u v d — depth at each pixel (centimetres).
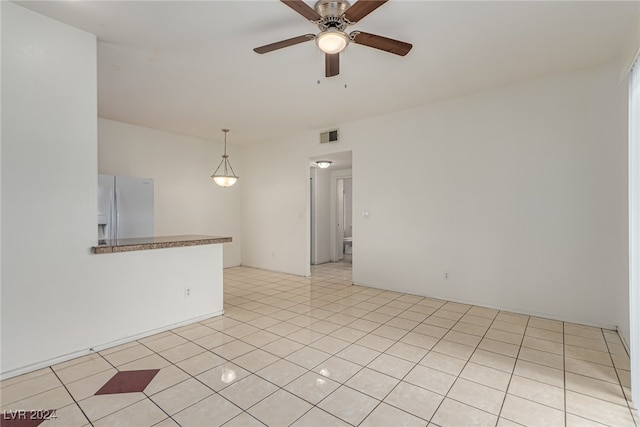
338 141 531
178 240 345
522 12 231
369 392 213
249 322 348
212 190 652
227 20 243
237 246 705
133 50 287
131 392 212
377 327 331
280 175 629
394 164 466
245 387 218
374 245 493
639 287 199
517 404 200
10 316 229
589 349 276
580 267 334
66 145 252
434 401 203
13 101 227
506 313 372
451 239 418
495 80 356
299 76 342
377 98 409
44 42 240
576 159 334
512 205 372
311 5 221
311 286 514
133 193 450
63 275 253
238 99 410
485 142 388
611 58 306
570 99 335
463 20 241
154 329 313
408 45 227
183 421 183
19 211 231
